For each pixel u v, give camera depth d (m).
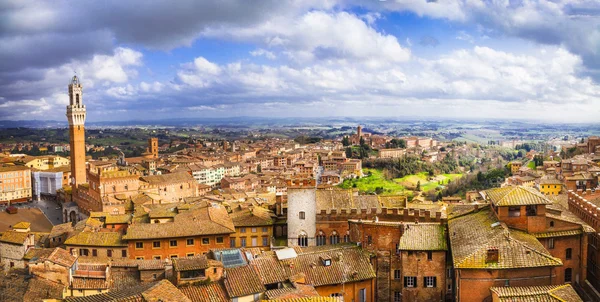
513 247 82.81
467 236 92.31
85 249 136.12
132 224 139.75
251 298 80.88
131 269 110.75
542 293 73.75
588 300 87.25
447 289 95.62
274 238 136.75
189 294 78.44
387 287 99.81
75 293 101.12
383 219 119.31
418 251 95.69
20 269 115.44
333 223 122.62
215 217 141.88
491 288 78.19
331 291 91.50
